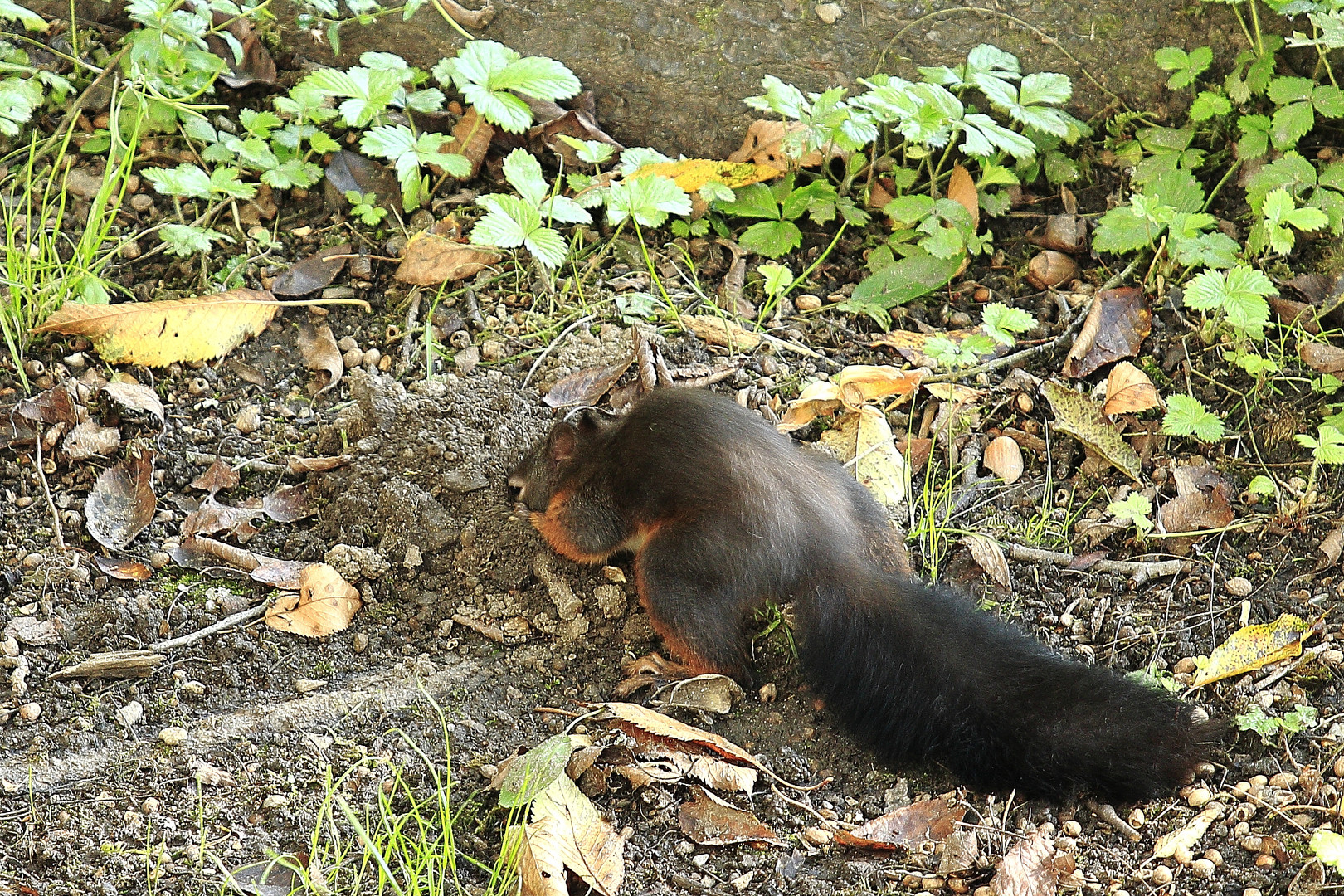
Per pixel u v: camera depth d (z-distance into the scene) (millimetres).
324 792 5395
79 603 6070
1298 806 5336
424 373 7328
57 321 7035
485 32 8469
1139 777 5441
